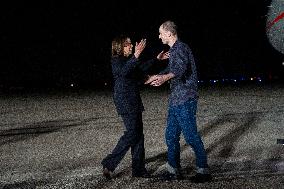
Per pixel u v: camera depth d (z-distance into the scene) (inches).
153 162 209.5
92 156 225.9
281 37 205.9
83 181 177.5
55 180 180.5
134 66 166.1
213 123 323.6
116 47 177.3
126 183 171.9
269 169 187.5
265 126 304.2
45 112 420.2
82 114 397.1
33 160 219.8
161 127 308.2
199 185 164.2
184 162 205.5
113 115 384.2
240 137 265.9
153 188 163.0
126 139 176.4
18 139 278.8
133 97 173.8
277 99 483.2
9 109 452.8
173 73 160.6
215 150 231.0
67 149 244.4
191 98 166.6
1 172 196.9
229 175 179.0
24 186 173.2
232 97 526.6
